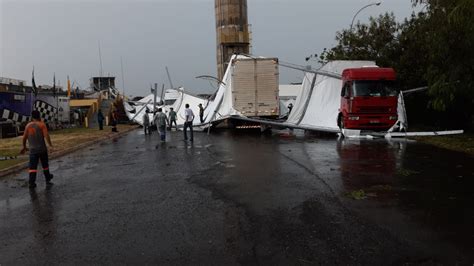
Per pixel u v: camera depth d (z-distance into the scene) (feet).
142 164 43.21
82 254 17.24
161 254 16.88
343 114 70.54
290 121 86.79
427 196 25.61
